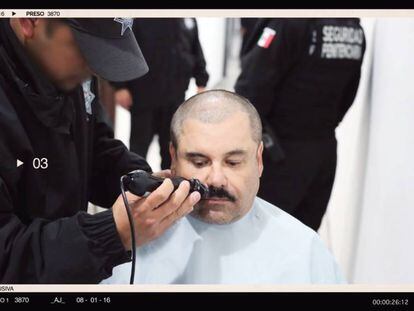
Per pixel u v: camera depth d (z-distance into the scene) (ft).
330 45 6.27
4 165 2.98
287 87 6.46
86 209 3.90
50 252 2.82
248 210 3.50
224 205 3.31
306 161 6.65
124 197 2.74
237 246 3.59
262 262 3.59
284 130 6.63
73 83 3.18
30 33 2.89
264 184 6.70
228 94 3.28
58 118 3.23
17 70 3.04
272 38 6.16
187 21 9.21
